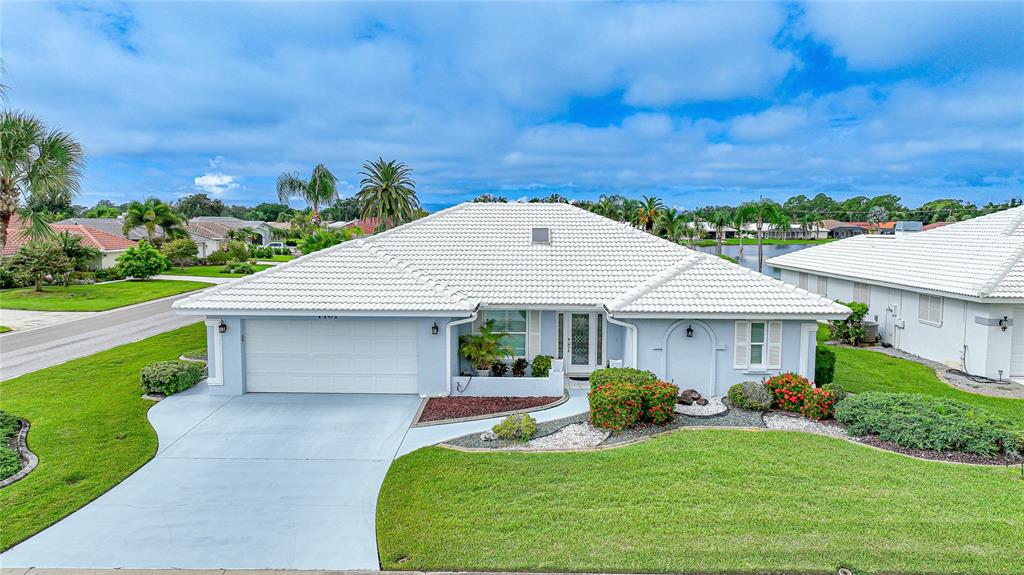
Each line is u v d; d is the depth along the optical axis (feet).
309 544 25.82
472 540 25.41
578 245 61.00
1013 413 45.52
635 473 32.12
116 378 55.57
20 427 40.91
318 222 262.67
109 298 119.75
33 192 69.97
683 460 33.86
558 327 54.49
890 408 39.01
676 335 48.60
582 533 25.82
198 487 31.71
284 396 49.19
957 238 74.23
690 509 27.81
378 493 30.73
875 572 22.75
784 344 48.37
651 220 235.81
